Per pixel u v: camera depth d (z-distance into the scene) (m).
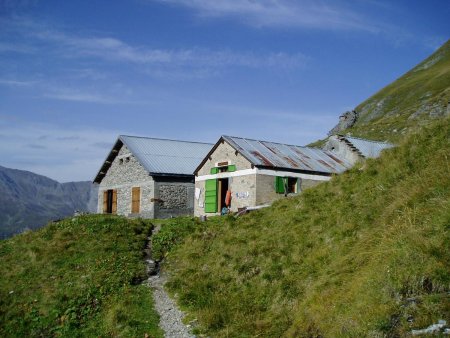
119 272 19.14
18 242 24.70
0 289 18.69
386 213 13.89
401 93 121.81
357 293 10.67
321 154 38.16
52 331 15.13
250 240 18.56
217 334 12.96
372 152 38.09
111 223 26.31
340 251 13.96
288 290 13.74
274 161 31.56
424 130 17.78
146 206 37.31
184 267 19.22
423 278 9.55
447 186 12.57
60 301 16.86
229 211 31.09
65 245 22.58
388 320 9.09
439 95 73.44
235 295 15.05
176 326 14.17
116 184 42.41
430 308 8.79
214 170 33.69
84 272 19.33
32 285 18.72
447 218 10.73
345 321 9.99
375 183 16.92
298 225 17.56
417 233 10.89
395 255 10.73
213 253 19.27
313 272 14.00
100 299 16.89
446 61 134.50
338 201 17.73
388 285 9.96
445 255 9.75
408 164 16.14
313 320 11.19
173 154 41.22
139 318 14.93
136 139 42.03
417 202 12.88
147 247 23.23
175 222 26.84
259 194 29.95
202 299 15.46
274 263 15.80
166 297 16.75
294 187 32.53
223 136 32.97
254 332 12.46
